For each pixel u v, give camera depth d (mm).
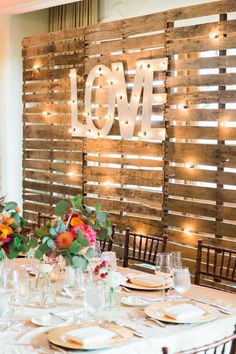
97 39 6051
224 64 4906
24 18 7461
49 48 6609
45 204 6832
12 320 2680
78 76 6262
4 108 7414
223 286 4875
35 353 2285
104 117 5973
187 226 5230
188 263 5230
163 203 5438
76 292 3066
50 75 6613
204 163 5074
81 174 6301
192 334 2549
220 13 4922
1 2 6910
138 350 2379
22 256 4188
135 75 5617
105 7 6953
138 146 5641
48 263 2945
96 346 2320
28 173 6992
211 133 5008
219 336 2656
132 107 5652
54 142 6598
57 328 2533
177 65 5277
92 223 2949
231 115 4852
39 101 6762
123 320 2680
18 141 7559
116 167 6004
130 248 5770
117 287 3029
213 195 5008
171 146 5332
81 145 6262
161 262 3102
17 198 7582
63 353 2281
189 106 5285
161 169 5590
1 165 7496
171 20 5309
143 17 5562
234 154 4832
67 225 2861
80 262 2809
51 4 6680
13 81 7441
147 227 5617
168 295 3121
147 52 5539
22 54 6949
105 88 5945
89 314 2770
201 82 5074
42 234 2893
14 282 3008
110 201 5992
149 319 2695
